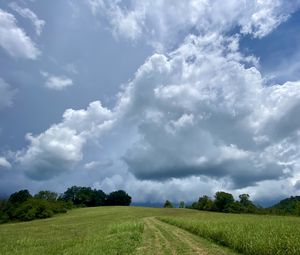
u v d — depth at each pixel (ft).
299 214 310.24
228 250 64.44
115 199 571.28
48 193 436.35
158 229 120.06
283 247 54.03
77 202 544.21
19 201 405.39
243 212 418.31
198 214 308.19
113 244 70.18
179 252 62.18
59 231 141.38
